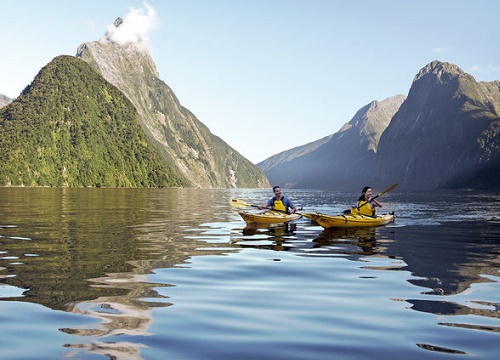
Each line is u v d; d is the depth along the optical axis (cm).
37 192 8706
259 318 644
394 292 809
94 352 506
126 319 630
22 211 2956
